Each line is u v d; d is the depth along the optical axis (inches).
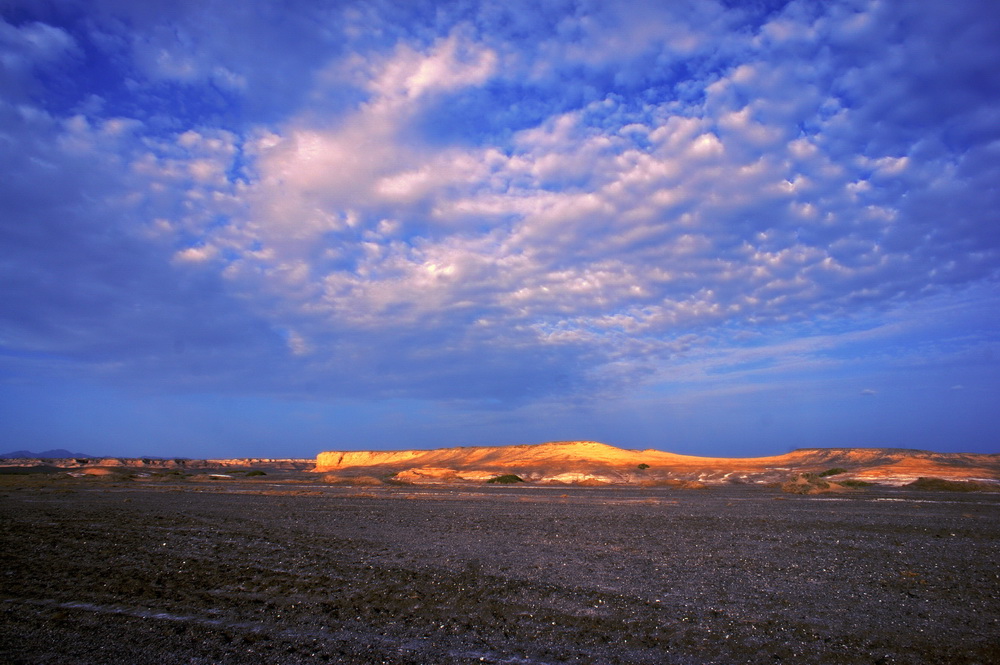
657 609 373.1
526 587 430.6
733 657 291.0
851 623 344.8
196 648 303.4
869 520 863.7
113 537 697.0
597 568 500.1
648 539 669.9
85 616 362.6
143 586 440.8
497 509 1070.4
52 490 1663.4
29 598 406.6
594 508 1092.5
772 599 397.7
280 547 615.8
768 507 1109.1
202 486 1971.0
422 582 447.5
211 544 638.5
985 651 298.8
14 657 291.0
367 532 735.7
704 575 472.7
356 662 283.6
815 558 548.7
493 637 320.8
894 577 467.2
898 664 281.9
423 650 300.4
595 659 288.5
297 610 373.7
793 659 288.5
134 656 292.8
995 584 444.8
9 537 698.8
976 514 958.4
